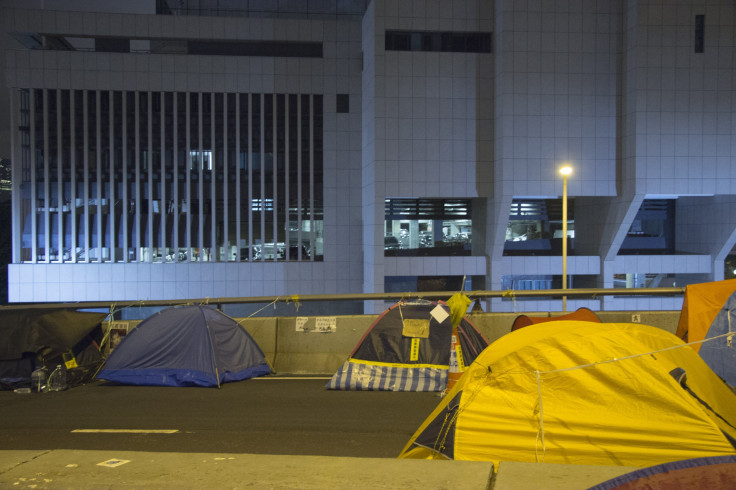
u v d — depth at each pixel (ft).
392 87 147.02
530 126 142.20
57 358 35.17
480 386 19.40
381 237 149.79
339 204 171.42
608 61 143.13
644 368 18.24
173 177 168.66
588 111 143.02
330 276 170.91
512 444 18.42
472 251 162.20
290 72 170.09
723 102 138.92
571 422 18.15
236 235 169.78
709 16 138.21
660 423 17.60
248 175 170.09
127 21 168.35
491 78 148.15
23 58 165.17
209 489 12.02
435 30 147.54
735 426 19.30
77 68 166.30
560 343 19.17
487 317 36.17
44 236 167.43
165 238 168.25
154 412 28.76
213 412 28.55
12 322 35.83
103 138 167.84
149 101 167.94
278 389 33.35
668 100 138.21
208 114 169.37
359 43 171.53
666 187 138.62
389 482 11.98
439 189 148.15
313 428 25.54
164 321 35.73
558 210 165.89
